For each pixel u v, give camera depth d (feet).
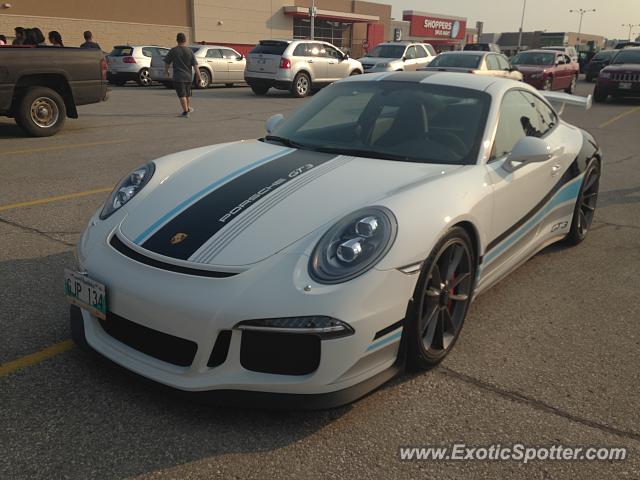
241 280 7.39
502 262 11.41
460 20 194.90
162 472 6.91
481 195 9.52
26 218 16.48
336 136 11.43
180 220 8.58
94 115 38.52
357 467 7.11
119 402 8.18
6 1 78.95
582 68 132.67
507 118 11.72
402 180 9.24
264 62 55.72
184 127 34.22
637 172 25.70
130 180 10.30
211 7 105.81
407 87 12.15
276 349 7.31
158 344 7.88
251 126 35.19
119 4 91.97
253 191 9.09
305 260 7.55
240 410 8.08
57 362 9.14
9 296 11.43
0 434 7.47
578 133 15.34
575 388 9.00
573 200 14.60
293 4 124.16
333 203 8.54
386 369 8.11
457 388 8.84
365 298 7.38
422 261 8.02
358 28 152.56
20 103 28.78
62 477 6.79
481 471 7.12
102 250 8.54
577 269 14.17
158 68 60.49
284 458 7.21
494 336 10.61
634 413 8.41
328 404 7.48
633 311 11.91
